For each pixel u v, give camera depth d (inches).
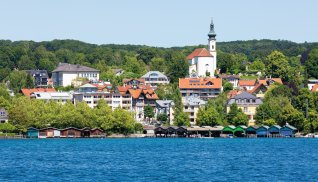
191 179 7839.6
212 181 7672.2
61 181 7691.9
